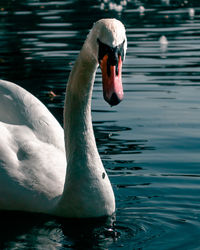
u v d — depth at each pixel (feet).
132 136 25.59
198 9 69.41
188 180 20.58
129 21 59.72
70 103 17.08
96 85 34.88
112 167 21.89
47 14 65.82
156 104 30.50
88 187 16.96
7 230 16.83
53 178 18.16
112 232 16.57
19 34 52.95
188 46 45.96
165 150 23.70
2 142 18.45
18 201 17.94
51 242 15.93
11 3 78.33
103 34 14.35
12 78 36.19
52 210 17.66
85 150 16.97
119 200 19.07
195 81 34.76
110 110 29.89
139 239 16.06
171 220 17.48
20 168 18.15
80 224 17.07
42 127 19.34
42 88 33.65
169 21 59.57
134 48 45.73
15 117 19.42
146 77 36.22
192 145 24.25
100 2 77.97
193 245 15.52
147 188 19.95
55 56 42.75
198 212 18.07
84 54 16.01
